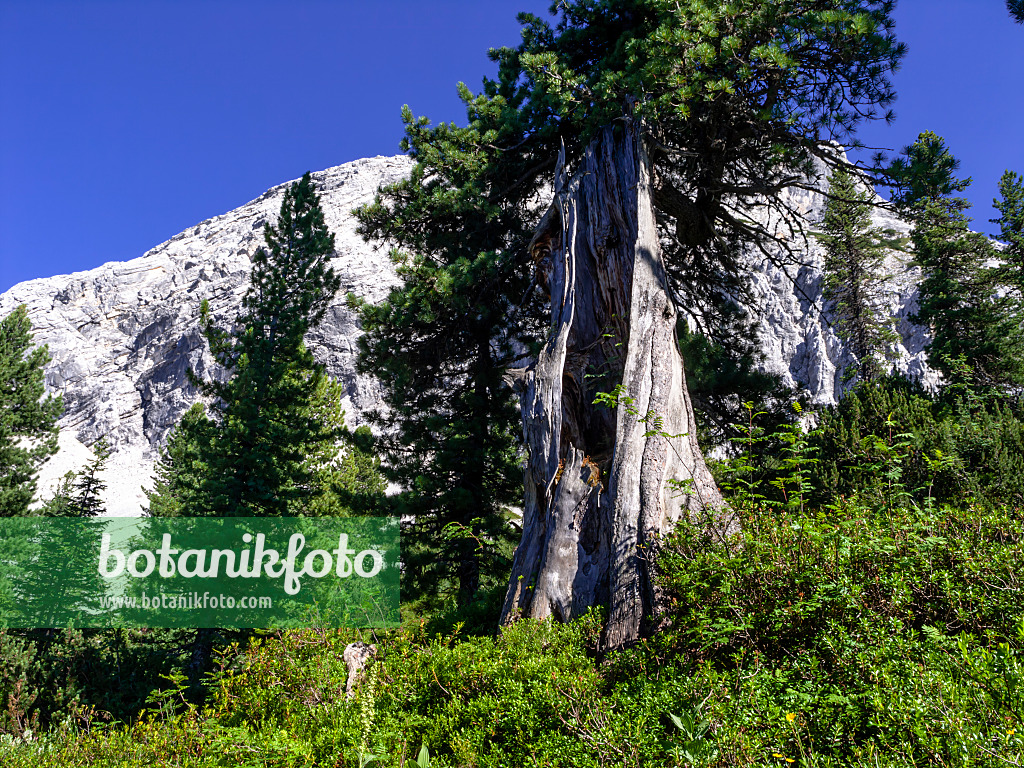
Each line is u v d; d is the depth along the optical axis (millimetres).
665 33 10820
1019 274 25500
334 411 30531
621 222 10328
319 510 21016
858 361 33250
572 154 14898
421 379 17109
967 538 4621
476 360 17234
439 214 15398
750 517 5762
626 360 8453
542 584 7000
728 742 3277
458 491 14977
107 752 5004
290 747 4605
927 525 4844
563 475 7840
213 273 110312
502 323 17031
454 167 15320
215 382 23062
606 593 6668
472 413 16562
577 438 8844
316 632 7082
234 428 20188
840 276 33281
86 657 15656
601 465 8141
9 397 28312
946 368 24516
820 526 5113
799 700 3604
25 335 30000
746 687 3814
